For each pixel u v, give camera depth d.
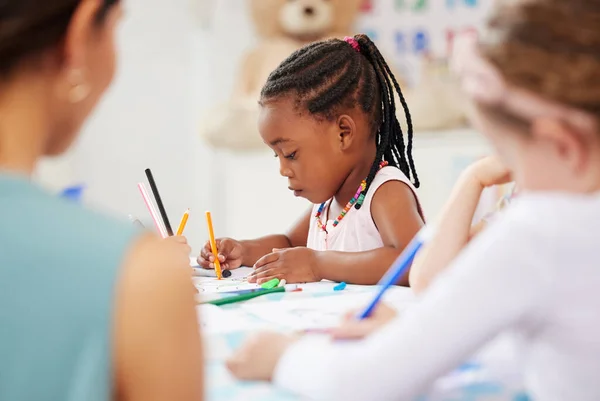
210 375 0.60
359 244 1.23
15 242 0.45
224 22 3.04
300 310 0.82
